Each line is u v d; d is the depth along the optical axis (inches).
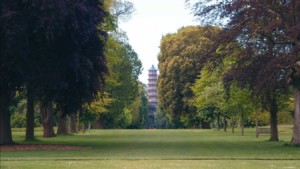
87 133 2486.5
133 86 3331.7
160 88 3248.0
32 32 1072.2
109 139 1701.5
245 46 1168.8
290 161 770.8
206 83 2299.5
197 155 903.7
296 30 1043.3
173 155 902.4
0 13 1054.4
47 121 1863.9
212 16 1250.0
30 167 652.1
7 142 1219.2
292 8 1104.2
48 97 1195.9
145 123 5319.9
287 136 2020.2
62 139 1689.2
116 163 719.1
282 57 1063.0
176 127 4163.4
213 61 1259.2
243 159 809.5
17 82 1178.0
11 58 1088.2
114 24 1754.4
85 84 1175.0
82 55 1176.8
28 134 1485.0
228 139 1689.2
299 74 1096.8
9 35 1037.8
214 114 2679.6
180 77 3080.7
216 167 657.6
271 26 1091.9
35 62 1107.3
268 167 658.8
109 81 1913.1
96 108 2154.3
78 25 1101.1
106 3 1657.2
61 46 1122.0
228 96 1721.2
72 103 1232.2
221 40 1168.2
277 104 1528.1
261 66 1105.4
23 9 1054.4
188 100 3004.4
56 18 1051.3
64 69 1144.8
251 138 1780.3
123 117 3976.4
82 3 1119.0
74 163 718.5
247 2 1127.6
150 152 997.2
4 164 701.9
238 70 1147.3
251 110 1888.5
